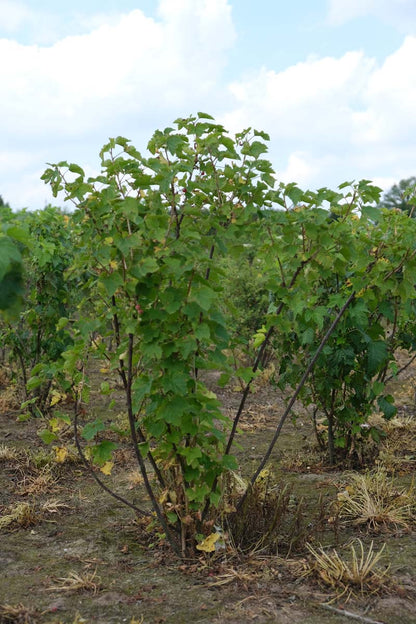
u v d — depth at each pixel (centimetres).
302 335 470
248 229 336
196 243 327
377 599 299
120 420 662
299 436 633
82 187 312
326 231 338
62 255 646
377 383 482
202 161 342
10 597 300
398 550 357
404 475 496
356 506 415
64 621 278
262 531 368
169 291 304
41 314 647
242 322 886
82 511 429
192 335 307
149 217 301
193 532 344
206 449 340
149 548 364
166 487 351
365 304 431
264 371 880
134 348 321
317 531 370
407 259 377
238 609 289
